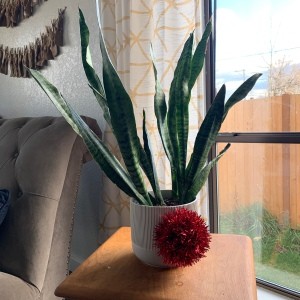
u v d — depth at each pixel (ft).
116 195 4.22
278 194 3.94
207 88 4.04
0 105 7.21
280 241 4.01
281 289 3.90
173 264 2.04
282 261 4.01
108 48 4.07
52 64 5.67
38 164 3.50
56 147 3.56
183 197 2.36
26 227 3.28
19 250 3.22
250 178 4.10
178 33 3.52
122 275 2.19
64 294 2.03
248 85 2.14
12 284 2.96
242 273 2.17
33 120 4.23
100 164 2.22
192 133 3.47
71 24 5.18
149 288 2.01
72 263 5.63
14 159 3.89
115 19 4.00
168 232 1.96
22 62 6.28
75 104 5.30
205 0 3.92
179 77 2.26
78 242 5.50
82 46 2.34
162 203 2.38
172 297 1.90
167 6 3.53
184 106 2.27
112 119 2.05
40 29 5.79
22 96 6.50
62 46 5.40
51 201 3.40
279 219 3.98
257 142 3.86
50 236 3.36
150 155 2.36
